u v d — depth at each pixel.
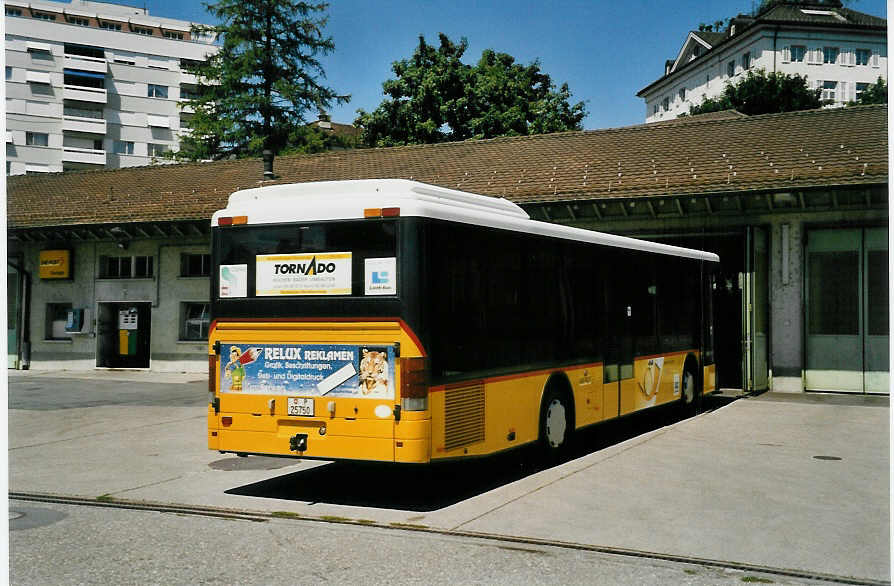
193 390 19.42
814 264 17.22
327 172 25.70
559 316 10.08
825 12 72.25
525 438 9.23
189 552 6.23
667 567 5.85
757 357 17.06
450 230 8.05
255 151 44.56
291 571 5.73
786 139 19.47
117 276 25.14
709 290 15.37
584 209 18.97
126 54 87.06
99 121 82.81
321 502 8.05
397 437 7.56
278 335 8.14
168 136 86.69
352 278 7.86
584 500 7.95
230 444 8.31
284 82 45.22
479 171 22.27
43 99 81.31
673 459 10.07
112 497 8.27
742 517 7.27
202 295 23.81
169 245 24.23
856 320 16.86
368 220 7.85
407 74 41.66
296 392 8.03
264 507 7.83
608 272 11.49
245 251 8.37
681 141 21.09
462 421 8.10
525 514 7.42
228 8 45.06
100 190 28.08
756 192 16.77
